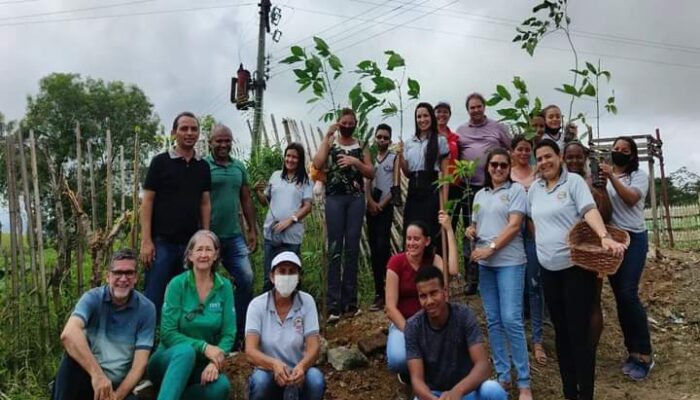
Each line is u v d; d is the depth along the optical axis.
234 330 4.39
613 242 3.83
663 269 7.65
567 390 4.37
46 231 6.05
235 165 5.49
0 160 5.75
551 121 5.67
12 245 5.30
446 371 3.85
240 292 5.34
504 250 4.54
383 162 6.06
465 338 3.84
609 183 5.05
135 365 4.02
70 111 23.66
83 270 5.92
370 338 5.23
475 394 3.81
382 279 5.98
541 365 5.30
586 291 4.13
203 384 4.05
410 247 4.45
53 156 6.25
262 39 14.86
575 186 4.19
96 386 3.73
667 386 4.96
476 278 6.37
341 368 4.95
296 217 5.60
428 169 5.41
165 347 4.26
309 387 4.08
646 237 5.06
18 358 5.09
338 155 5.61
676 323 6.21
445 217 4.73
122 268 3.99
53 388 4.06
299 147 5.76
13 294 5.29
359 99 4.67
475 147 5.98
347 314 5.82
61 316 5.43
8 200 5.32
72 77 24.39
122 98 24.52
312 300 4.37
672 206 12.13
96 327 4.04
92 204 5.54
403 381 4.40
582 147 4.85
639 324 5.06
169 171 4.93
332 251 5.63
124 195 5.88
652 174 9.97
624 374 5.18
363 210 5.72
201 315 4.28
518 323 4.48
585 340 4.14
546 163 4.29
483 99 6.06
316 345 4.24
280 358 4.23
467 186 5.04
